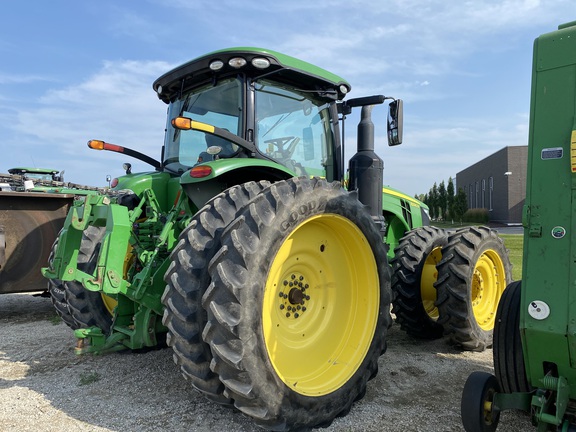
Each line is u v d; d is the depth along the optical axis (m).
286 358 2.96
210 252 2.79
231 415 3.11
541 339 2.37
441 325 4.55
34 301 7.25
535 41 2.47
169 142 4.49
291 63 3.79
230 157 3.82
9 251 5.62
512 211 41.66
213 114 3.97
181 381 3.69
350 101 4.56
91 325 4.13
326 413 2.90
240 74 3.77
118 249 3.09
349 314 3.36
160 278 3.26
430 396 3.48
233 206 2.93
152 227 3.70
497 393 2.70
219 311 2.51
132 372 3.89
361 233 3.26
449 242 4.58
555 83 2.39
